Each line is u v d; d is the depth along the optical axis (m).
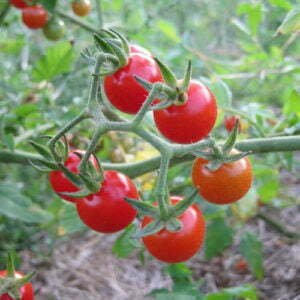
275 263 0.37
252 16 0.35
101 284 0.37
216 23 0.62
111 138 0.31
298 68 0.34
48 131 0.31
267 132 0.29
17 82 0.35
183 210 0.17
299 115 0.27
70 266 0.38
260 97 0.47
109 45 0.17
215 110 0.17
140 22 0.43
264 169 0.29
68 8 0.44
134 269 0.38
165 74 0.16
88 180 0.18
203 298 0.23
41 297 0.35
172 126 0.17
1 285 0.19
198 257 0.38
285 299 0.34
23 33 0.42
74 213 0.27
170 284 0.36
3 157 0.27
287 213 0.41
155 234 0.17
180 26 0.61
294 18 0.22
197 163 0.18
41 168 0.19
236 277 0.36
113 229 0.18
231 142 0.17
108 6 0.43
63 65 0.31
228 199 0.18
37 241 0.38
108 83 0.17
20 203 0.25
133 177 0.24
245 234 0.32
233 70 0.40
